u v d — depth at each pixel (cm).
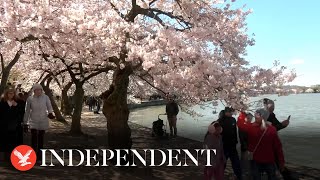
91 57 1180
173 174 1012
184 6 1225
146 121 3462
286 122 890
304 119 3662
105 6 1243
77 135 1814
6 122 940
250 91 1043
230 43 1160
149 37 934
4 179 818
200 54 920
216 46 1165
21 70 2655
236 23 1218
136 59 945
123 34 960
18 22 895
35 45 1456
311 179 991
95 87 3381
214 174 820
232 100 974
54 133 1850
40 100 987
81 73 1761
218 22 1190
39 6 919
